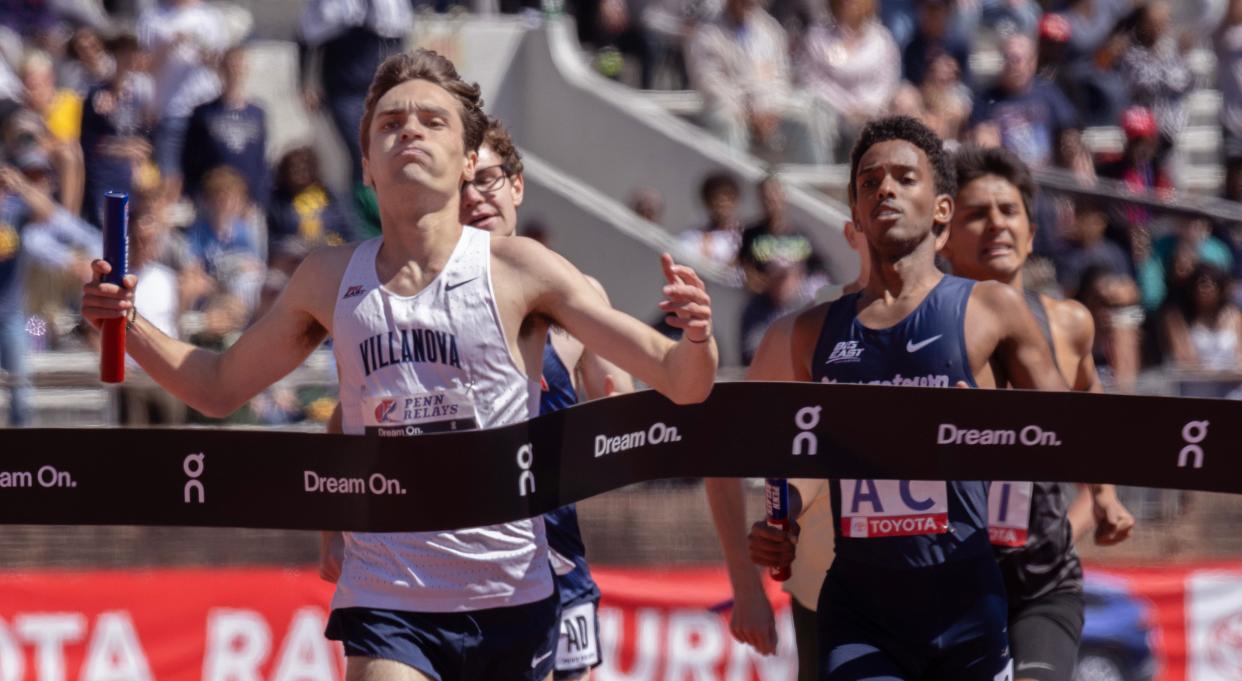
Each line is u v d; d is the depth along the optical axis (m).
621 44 50.22
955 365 15.32
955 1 46.81
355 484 13.48
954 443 14.87
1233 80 47.84
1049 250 38.91
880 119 16.00
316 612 25.06
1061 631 17.02
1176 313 38.75
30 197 34.47
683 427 14.66
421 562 13.36
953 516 15.32
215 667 24.83
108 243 12.85
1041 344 15.67
